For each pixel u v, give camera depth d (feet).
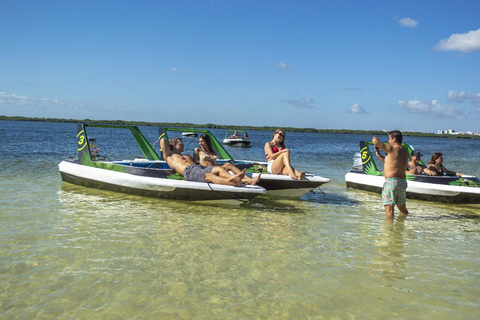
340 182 35.70
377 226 19.12
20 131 151.84
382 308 10.28
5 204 20.86
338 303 10.48
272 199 25.63
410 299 10.87
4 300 10.07
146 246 14.61
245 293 10.90
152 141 105.19
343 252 14.73
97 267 12.41
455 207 25.11
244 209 22.06
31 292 10.56
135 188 24.61
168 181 22.61
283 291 11.11
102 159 29.22
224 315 9.64
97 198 23.71
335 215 21.36
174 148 24.79
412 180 26.89
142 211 20.59
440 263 13.92
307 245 15.44
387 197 20.43
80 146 28.02
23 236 15.31
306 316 9.73
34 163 41.01
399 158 20.39
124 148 74.49
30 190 25.30
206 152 25.38
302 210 22.39
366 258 14.12
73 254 13.50
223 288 11.16
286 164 24.66
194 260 13.29
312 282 11.80
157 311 9.73
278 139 25.70
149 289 10.94
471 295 11.27
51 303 9.98
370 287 11.58
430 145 192.95
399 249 15.37
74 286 11.00
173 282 11.46
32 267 12.25
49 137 108.78
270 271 12.56
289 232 17.31
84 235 15.74
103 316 9.41
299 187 24.67
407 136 593.01
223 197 21.94
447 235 17.89
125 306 9.93
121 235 15.92
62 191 25.49
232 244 15.20
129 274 11.94
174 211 20.89
